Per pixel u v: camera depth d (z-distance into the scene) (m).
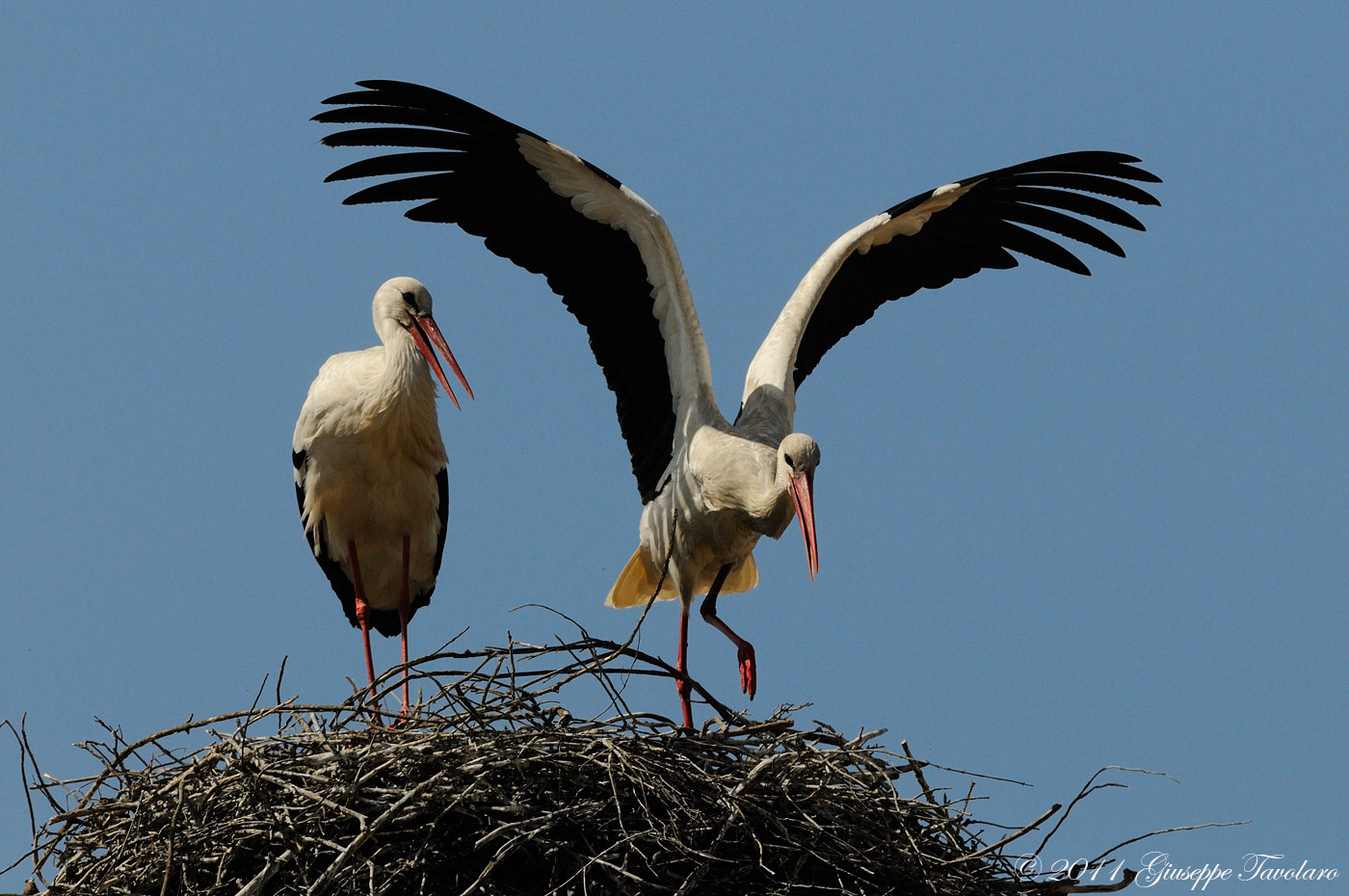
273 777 11.20
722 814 11.61
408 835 11.30
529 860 11.48
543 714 11.80
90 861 11.66
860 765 12.12
